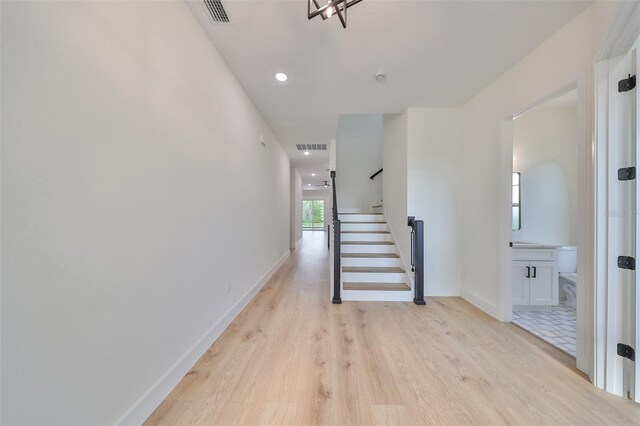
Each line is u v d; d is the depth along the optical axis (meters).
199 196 2.09
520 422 1.44
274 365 1.98
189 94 1.93
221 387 1.72
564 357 2.12
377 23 2.03
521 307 3.38
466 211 3.56
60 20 0.99
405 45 2.31
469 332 2.57
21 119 0.86
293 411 1.51
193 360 1.97
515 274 3.31
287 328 2.65
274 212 5.14
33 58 0.90
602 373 1.70
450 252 3.71
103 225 1.19
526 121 3.89
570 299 3.46
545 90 2.25
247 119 3.28
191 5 1.89
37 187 0.91
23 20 0.87
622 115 1.63
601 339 1.70
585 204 1.87
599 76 1.70
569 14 1.94
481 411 1.52
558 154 3.82
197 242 2.05
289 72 2.75
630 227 1.61
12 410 0.85
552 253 3.29
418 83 3.00
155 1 1.56
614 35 1.52
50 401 0.96
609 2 1.56
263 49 2.37
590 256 1.83
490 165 3.03
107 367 1.21
